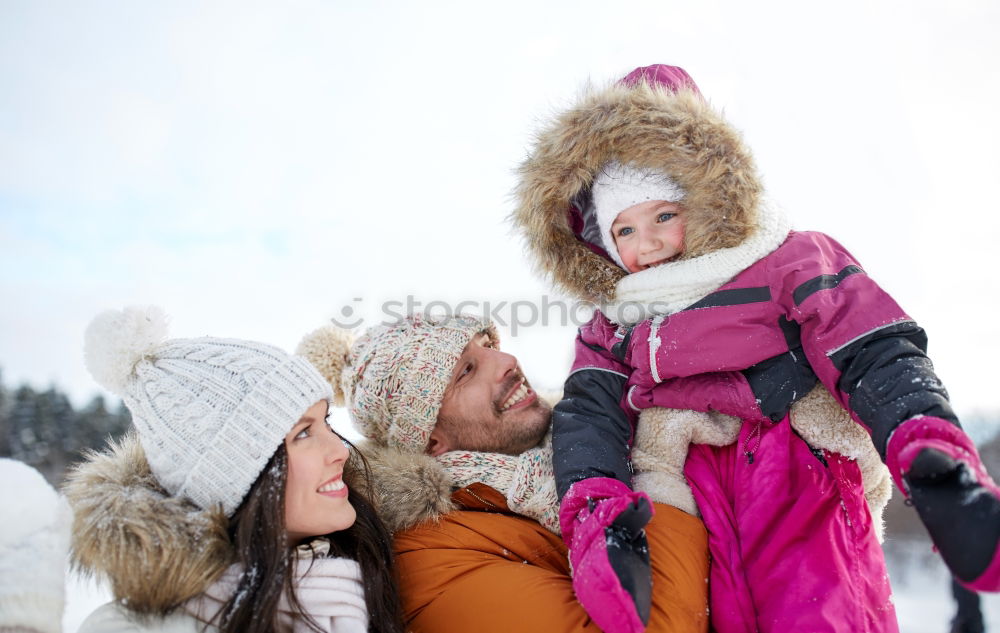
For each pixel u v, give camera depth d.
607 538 1.17
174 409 1.24
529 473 1.61
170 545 1.13
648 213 1.53
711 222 1.46
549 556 1.55
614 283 1.69
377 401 1.70
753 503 1.40
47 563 1.06
